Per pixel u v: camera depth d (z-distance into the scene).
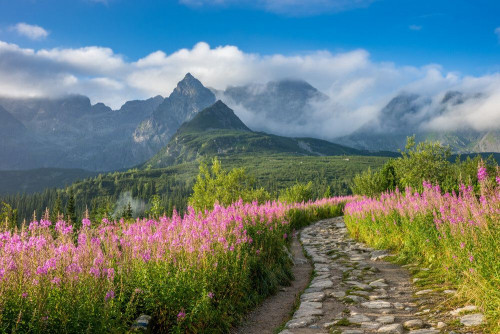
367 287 8.54
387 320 6.04
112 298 4.88
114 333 4.79
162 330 5.83
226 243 8.44
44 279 4.77
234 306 7.45
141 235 7.54
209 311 6.42
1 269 4.58
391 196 16.25
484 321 5.12
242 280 8.03
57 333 4.39
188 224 8.80
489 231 6.49
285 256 12.34
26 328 4.24
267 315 7.65
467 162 26.73
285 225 16.09
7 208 7.09
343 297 7.94
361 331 5.67
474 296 5.98
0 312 4.04
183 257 7.19
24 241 5.37
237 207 12.99
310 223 26.78
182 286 6.12
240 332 6.72
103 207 12.58
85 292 4.86
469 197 8.69
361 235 16.69
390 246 13.05
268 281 9.38
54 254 5.34
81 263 5.44
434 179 24.84
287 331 6.18
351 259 12.68
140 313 5.83
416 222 10.98
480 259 6.25
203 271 7.00
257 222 12.14
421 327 5.50
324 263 12.59
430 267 9.40
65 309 4.55
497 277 5.46
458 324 5.28
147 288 5.90
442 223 9.29
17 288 4.57
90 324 4.57
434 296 7.05
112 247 6.54
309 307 7.49
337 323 6.21
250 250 9.69
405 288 8.18
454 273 7.72
